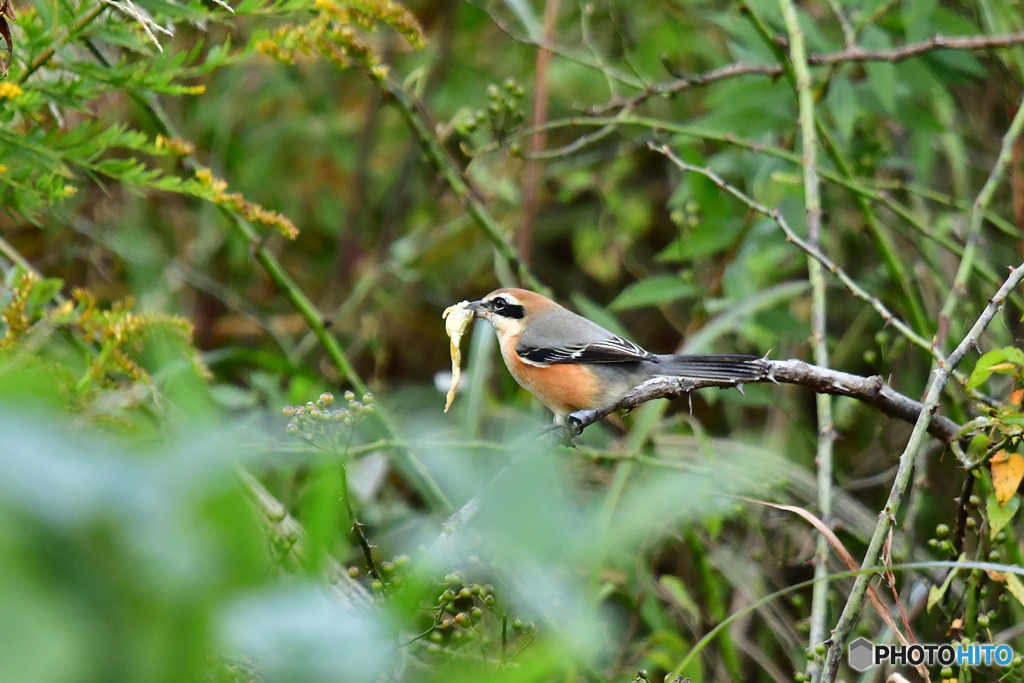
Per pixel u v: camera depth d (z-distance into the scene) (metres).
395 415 11.73
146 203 13.54
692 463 10.51
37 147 6.34
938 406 7.15
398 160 15.36
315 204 15.11
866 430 13.00
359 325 14.27
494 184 13.19
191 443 1.72
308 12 8.82
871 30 10.96
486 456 10.11
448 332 9.91
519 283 11.90
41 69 7.58
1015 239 12.06
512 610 7.30
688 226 11.50
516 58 14.98
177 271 13.18
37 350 6.50
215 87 14.22
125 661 1.55
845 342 12.59
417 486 9.55
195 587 1.61
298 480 10.65
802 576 11.59
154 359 8.59
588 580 8.36
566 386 10.21
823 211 12.09
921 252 11.64
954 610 8.05
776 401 11.45
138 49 6.68
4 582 1.48
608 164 14.96
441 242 15.05
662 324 15.03
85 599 1.54
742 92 11.41
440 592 6.85
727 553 11.00
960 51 10.98
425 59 14.56
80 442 1.70
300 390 10.58
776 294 10.88
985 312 7.22
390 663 4.93
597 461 9.85
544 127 10.71
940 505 11.50
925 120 11.06
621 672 8.78
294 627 1.84
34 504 1.52
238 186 14.35
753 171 12.20
